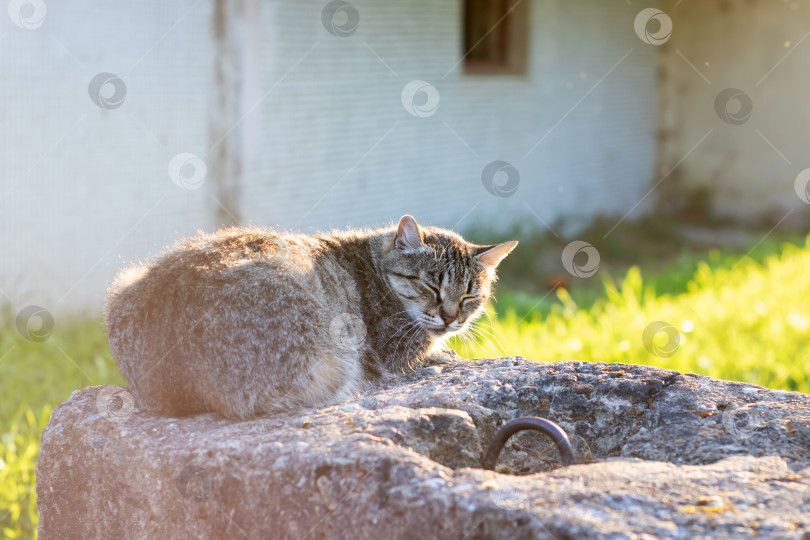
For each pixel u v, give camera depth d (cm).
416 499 210
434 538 206
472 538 201
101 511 272
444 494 209
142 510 260
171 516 252
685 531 190
